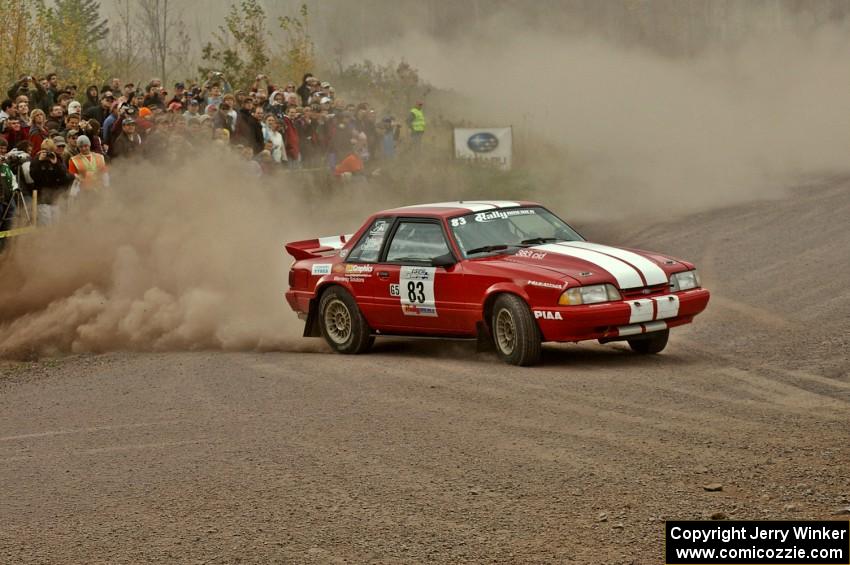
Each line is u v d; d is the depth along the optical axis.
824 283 21.52
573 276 14.99
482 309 15.83
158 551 8.66
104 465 11.39
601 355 16.30
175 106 29.83
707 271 24.25
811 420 11.79
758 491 9.38
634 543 8.31
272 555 8.42
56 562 8.55
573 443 11.16
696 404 12.71
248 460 11.20
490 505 9.36
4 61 35.53
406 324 16.98
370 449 11.34
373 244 17.56
